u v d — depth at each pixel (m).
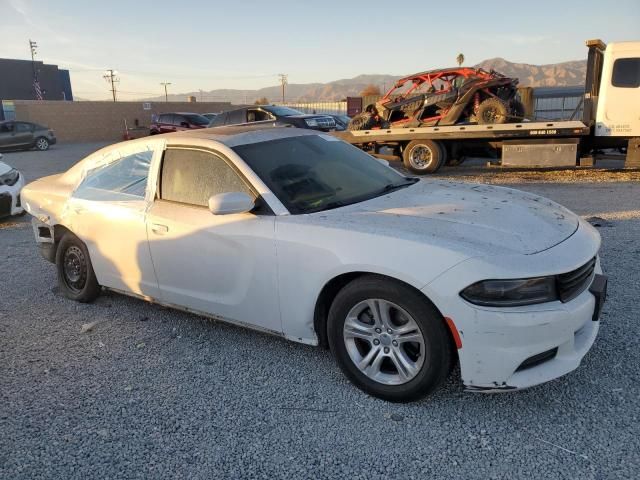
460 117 13.04
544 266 2.84
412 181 4.41
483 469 2.61
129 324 4.55
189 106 44.25
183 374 3.66
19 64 55.41
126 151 4.54
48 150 27.73
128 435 3.01
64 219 4.87
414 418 3.04
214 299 3.88
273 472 2.67
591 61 10.98
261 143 4.04
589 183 10.42
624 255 5.54
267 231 3.49
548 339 2.81
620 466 2.56
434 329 2.93
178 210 4.00
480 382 2.87
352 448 2.81
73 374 3.73
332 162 4.18
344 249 3.15
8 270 6.24
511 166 11.88
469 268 2.80
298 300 3.41
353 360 3.28
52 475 2.72
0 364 3.92
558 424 2.90
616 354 3.54
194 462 2.77
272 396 3.33
